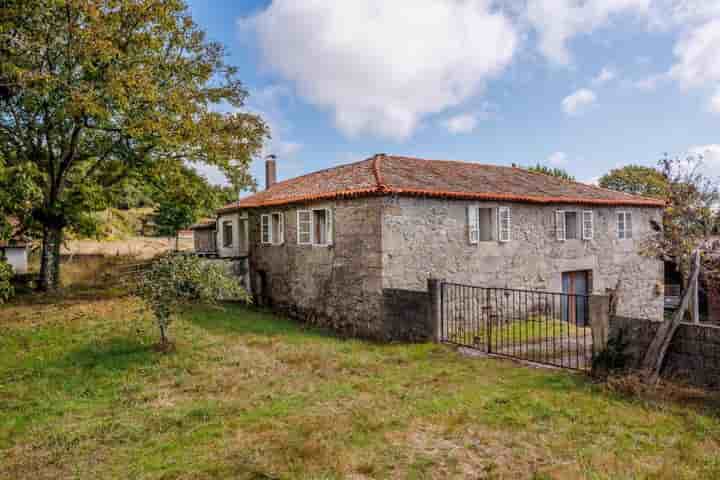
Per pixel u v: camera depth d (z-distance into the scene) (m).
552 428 5.02
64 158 14.59
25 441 5.08
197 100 15.09
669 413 5.29
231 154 15.33
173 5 13.92
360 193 11.18
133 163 15.41
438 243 11.77
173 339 9.56
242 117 15.80
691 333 5.88
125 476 4.19
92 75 12.77
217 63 16.06
